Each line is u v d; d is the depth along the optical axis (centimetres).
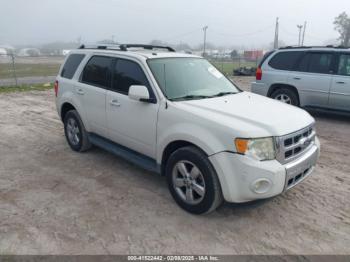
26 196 422
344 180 488
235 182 334
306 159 370
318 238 345
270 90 930
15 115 888
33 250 317
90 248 322
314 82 841
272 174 329
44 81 1864
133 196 425
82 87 532
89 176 485
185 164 378
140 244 329
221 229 356
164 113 393
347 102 802
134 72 446
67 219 370
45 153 580
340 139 701
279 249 326
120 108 455
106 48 539
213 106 386
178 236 343
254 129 334
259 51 5866
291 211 396
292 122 367
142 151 443
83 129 555
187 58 488
